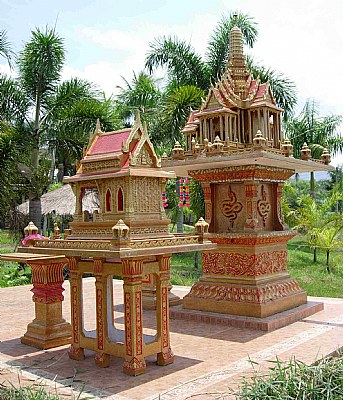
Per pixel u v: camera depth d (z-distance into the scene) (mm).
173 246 5926
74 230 6594
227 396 4930
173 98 17266
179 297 10609
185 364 6195
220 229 9383
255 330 8023
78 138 16531
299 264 20453
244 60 9930
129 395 5129
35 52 16531
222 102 9219
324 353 6477
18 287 13602
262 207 9156
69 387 5410
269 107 9203
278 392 4664
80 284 6488
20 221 17109
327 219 19688
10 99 16719
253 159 7938
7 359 6609
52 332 7285
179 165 8852
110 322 6641
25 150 16547
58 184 27094
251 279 8742
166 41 19469
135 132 6211
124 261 5770
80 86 17328
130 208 5938
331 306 10055
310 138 21266
